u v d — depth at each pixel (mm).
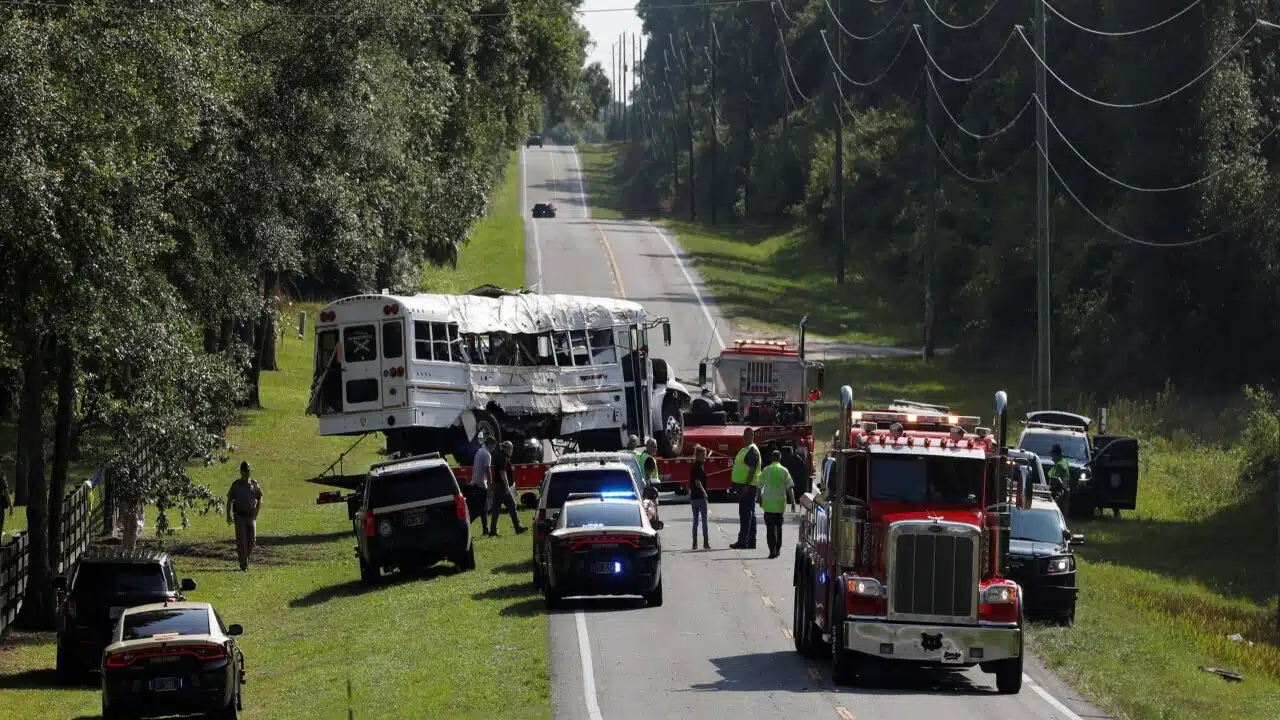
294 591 70875
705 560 68500
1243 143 139625
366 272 104125
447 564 74562
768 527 69000
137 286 57375
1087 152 167125
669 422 102375
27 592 67438
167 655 43781
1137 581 73250
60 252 50469
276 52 74438
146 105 53625
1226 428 125938
